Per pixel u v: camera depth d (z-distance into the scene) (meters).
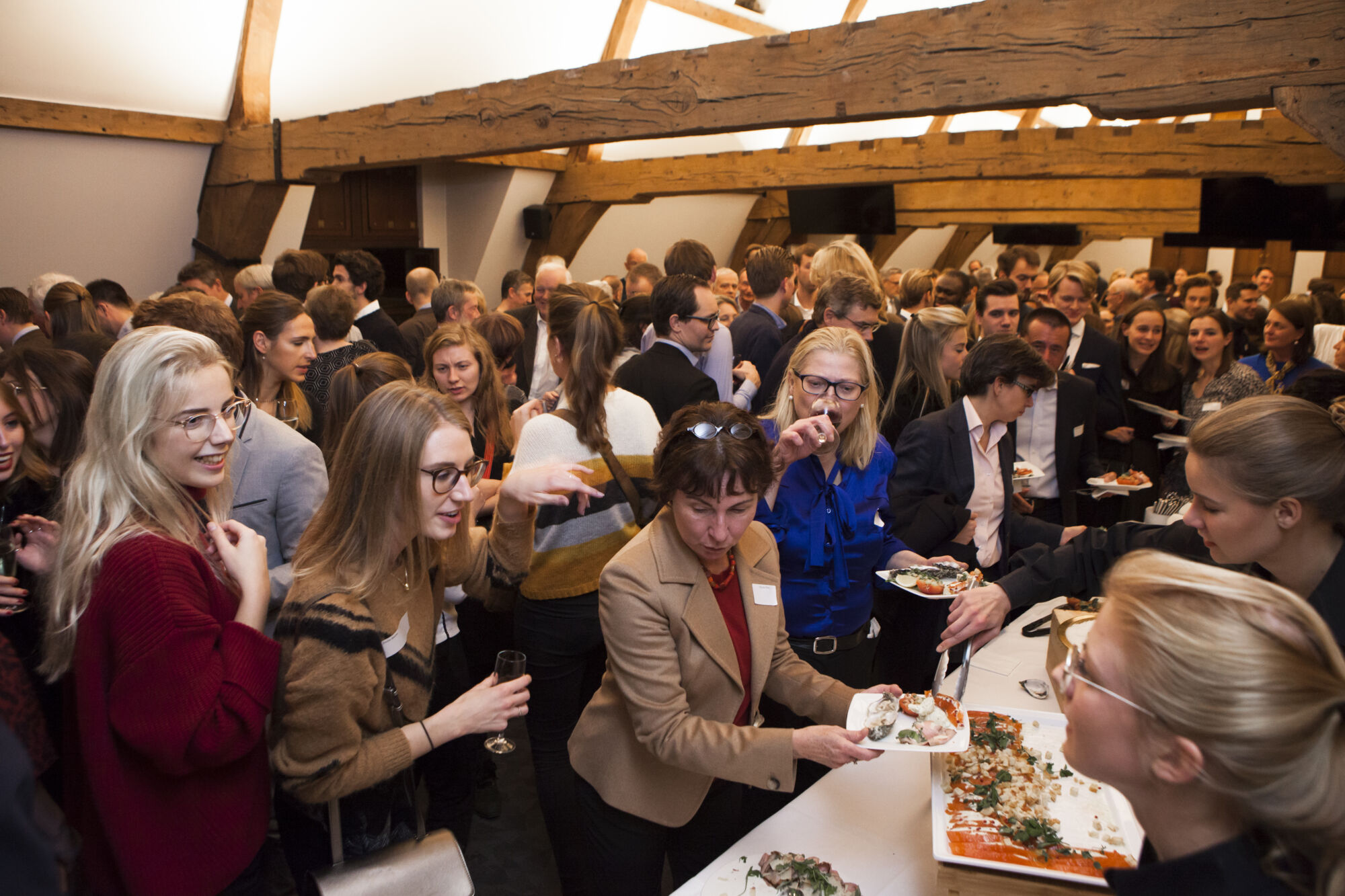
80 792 1.29
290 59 6.21
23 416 1.63
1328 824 0.66
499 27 6.95
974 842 1.23
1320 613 1.25
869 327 3.05
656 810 1.47
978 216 10.52
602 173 8.44
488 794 2.56
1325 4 2.40
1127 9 2.77
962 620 1.76
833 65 3.57
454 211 8.62
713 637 1.41
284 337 2.44
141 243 6.41
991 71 3.11
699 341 2.96
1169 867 0.75
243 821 1.29
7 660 1.35
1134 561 0.81
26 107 5.36
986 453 2.38
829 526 1.86
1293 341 3.64
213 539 1.32
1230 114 10.74
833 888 1.25
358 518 1.30
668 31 7.93
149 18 5.50
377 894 1.30
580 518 2.12
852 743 1.29
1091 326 3.98
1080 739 0.78
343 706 1.24
